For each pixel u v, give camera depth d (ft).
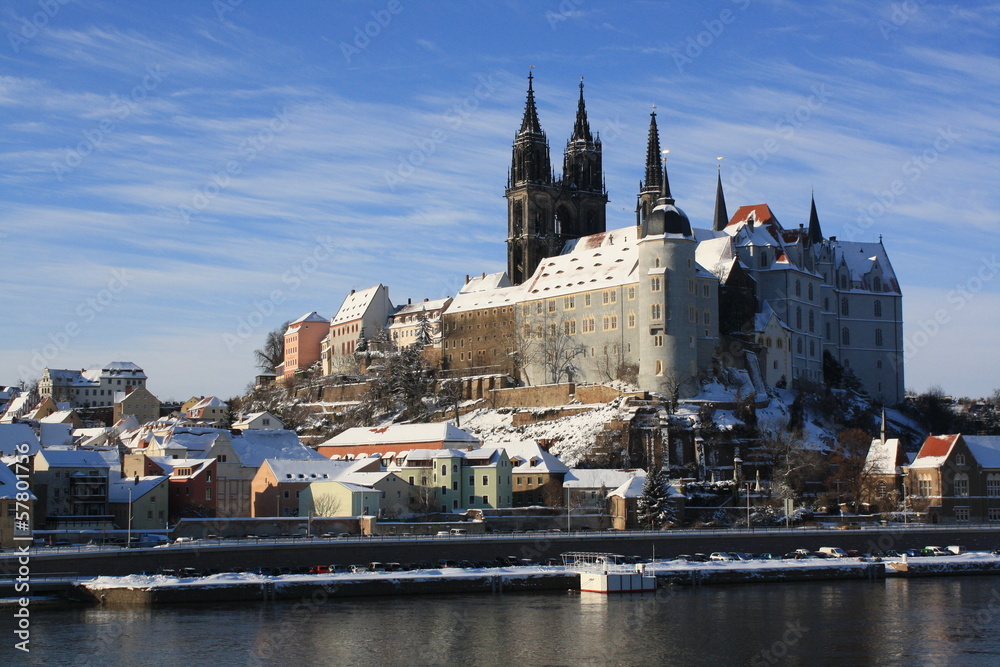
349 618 558.15
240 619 551.18
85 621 543.80
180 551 615.16
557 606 594.65
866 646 510.58
